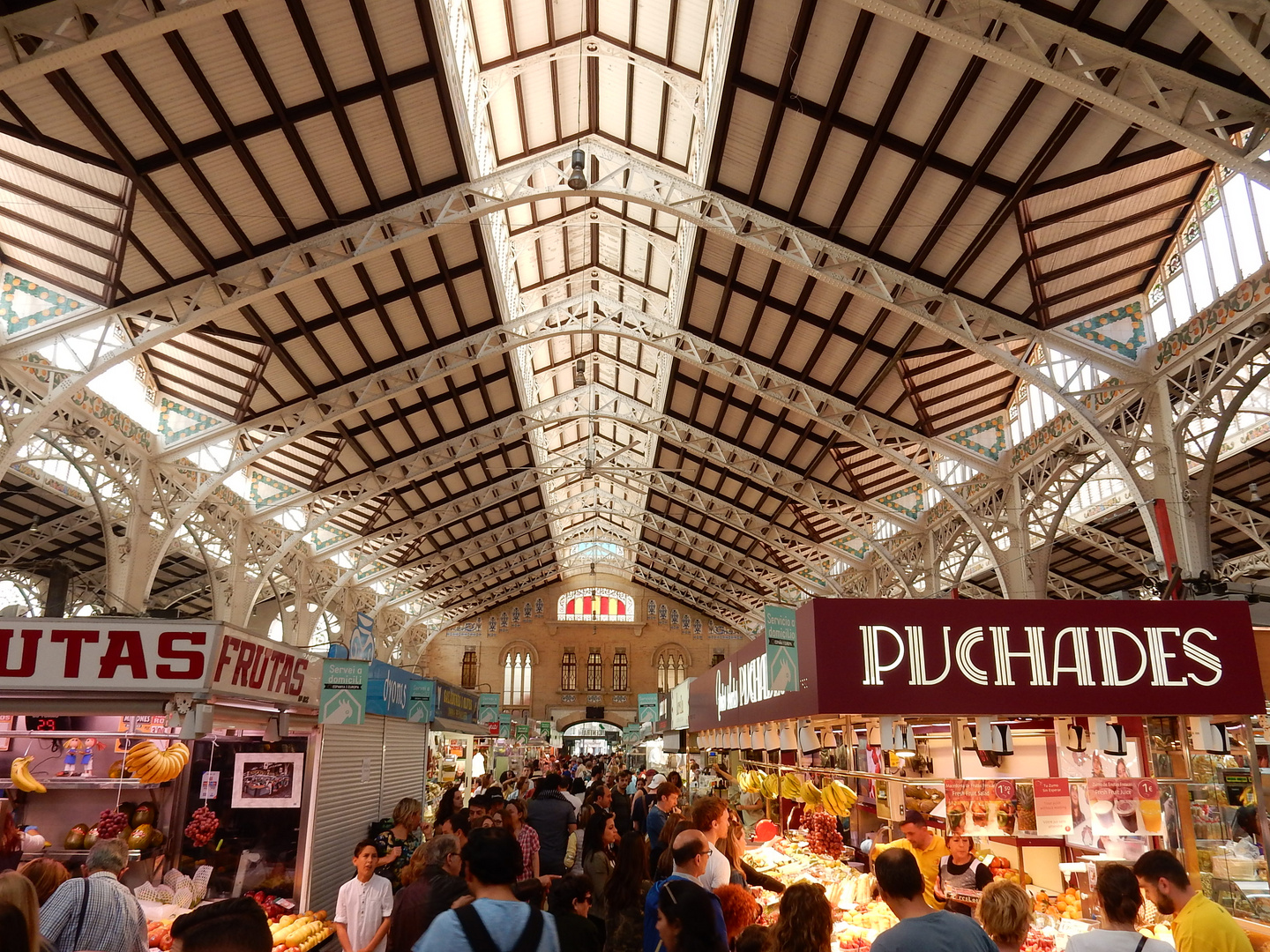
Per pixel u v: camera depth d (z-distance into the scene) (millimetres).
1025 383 20922
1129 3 10172
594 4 15469
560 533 46875
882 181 14758
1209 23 8805
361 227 16312
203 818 9078
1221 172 14242
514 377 25891
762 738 12828
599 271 23594
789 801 14328
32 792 8742
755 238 16438
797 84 13547
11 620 6969
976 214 14562
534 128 18078
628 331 22547
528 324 22844
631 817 14977
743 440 27312
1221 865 7461
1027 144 12984
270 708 8703
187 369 20375
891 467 26312
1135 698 7137
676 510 38969
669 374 25312
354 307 19156
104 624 7039
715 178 16375
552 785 10984
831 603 7230
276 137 13953
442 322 21344
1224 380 14164
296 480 27000
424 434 26781
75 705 7016
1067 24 10547
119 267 15117
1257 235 13484
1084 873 7879
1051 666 7156
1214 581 9758
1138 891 4539
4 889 3291
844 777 11055
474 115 15891
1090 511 23672
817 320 19406
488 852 3631
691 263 19156
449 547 38719
